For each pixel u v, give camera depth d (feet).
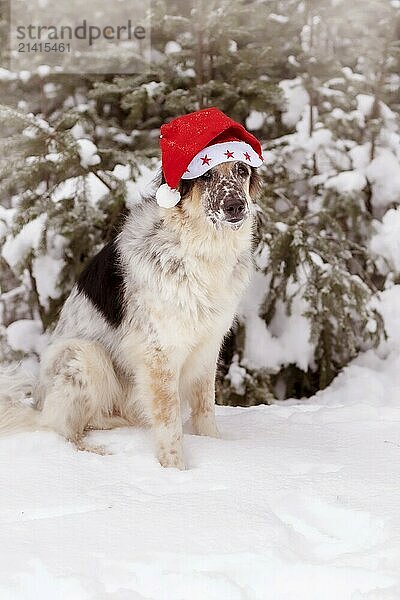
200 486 10.57
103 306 13.79
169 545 8.38
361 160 23.49
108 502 9.83
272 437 13.56
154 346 12.68
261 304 21.22
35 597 7.39
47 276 20.88
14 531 8.80
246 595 7.41
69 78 24.20
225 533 8.67
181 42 23.76
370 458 11.82
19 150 20.38
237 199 11.93
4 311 21.88
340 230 21.86
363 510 9.31
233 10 22.12
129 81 23.17
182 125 12.50
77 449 13.02
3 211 21.36
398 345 21.67
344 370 21.43
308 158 23.16
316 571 7.73
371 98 24.23
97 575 7.78
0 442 12.74
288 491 10.07
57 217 20.08
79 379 13.42
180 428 12.58
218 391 21.03
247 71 23.21
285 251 20.63
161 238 12.74
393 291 22.27
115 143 23.08
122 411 14.32
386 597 7.11
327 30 25.29
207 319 12.82
